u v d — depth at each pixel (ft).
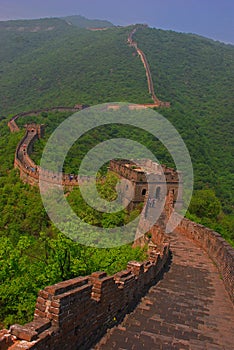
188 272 61.21
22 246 62.44
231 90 385.09
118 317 38.27
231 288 49.98
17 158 169.99
